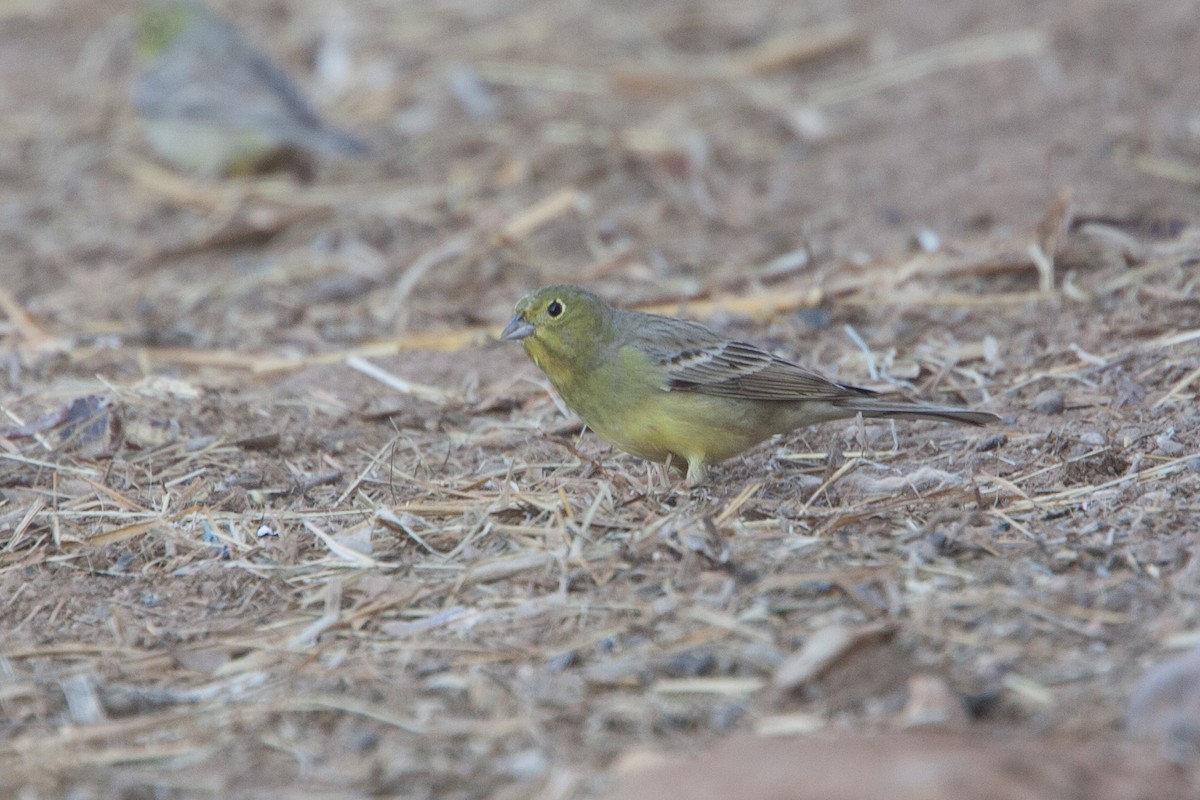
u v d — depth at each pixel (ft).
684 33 78.13
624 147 64.75
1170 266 46.83
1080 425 37.63
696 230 56.49
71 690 27.68
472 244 55.93
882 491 34.19
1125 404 38.65
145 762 25.40
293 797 23.99
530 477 36.19
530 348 35.45
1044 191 55.42
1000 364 42.34
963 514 32.17
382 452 38.06
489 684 26.94
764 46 75.05
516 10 81.92
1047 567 29.50
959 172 58.90
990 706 24.95
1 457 38.32
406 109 71.97
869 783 21.74
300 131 65.16
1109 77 65.31
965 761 22.11
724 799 21.88
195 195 65.21
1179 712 23.71
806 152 63.82
